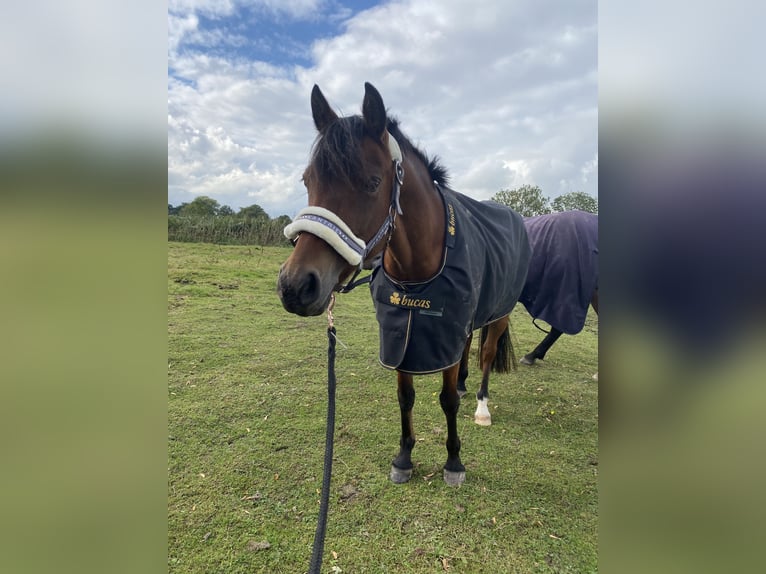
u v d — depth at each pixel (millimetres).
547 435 2896
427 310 1865
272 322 5590
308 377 3793
